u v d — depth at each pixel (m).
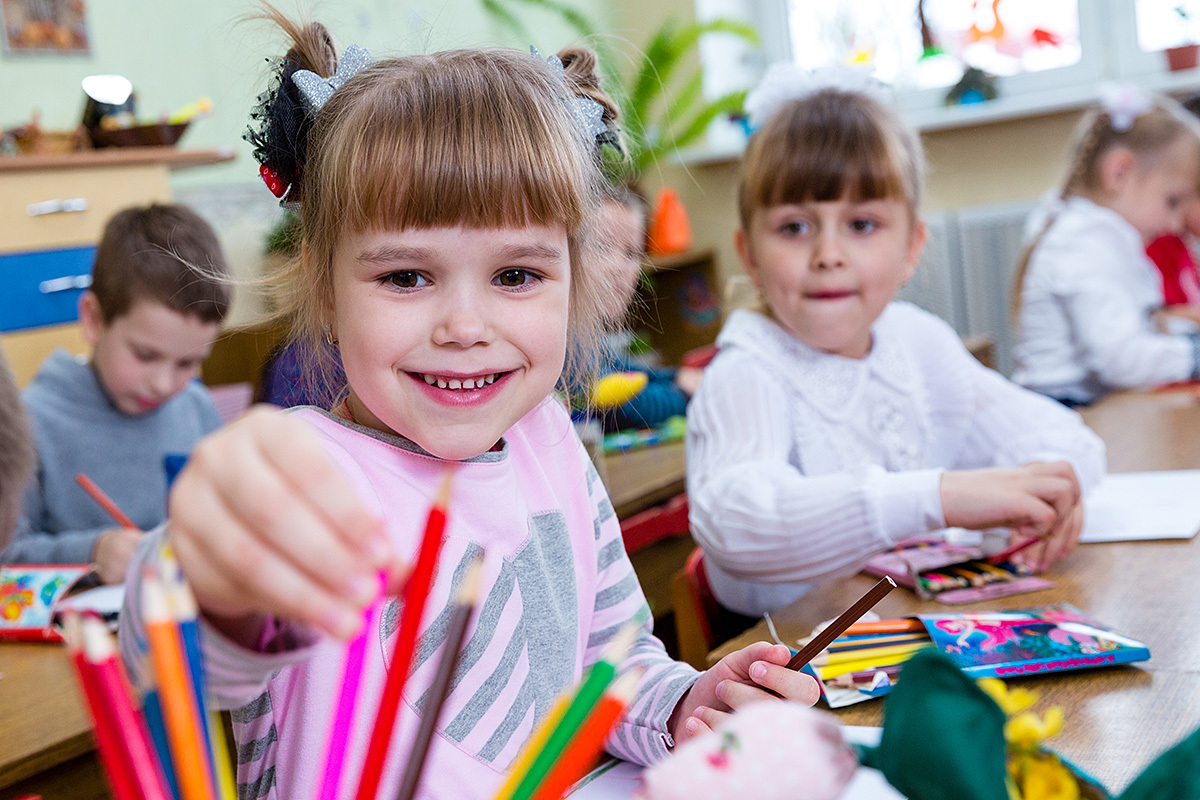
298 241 0.76
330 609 0.28
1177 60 3.33
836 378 1.28
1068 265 2.27
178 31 2.90
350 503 0.28
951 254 3.57
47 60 2.61
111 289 1.64
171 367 1.68
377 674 0.64
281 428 0.29
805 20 3.95
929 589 0.92
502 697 0.69
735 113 3.65
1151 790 0.33
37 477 1.64
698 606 1.16
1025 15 3.58
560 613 0.76
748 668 0.65
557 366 0.66
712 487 1.10
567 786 0.28
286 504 0.28
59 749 0.84
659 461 1.81
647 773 0.29
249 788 0.63
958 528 1.02
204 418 1.91
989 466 1.38
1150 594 0.88
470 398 0.63
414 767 0.29
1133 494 1.20
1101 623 0.78
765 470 1.10
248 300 2.71
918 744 0.31
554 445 0.83
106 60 2.74
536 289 0.64
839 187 1.20
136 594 0.38
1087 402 2.16
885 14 3.76
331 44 0.79
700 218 3.93
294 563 0.28
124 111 2.44
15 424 1.09
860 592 0.95
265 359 1.85
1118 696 0.67
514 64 0.67
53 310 2.28
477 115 0.62
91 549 1.29
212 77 2.98
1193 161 2.36
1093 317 2.21
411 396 0.63
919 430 1.33
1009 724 0.39
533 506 0.78
